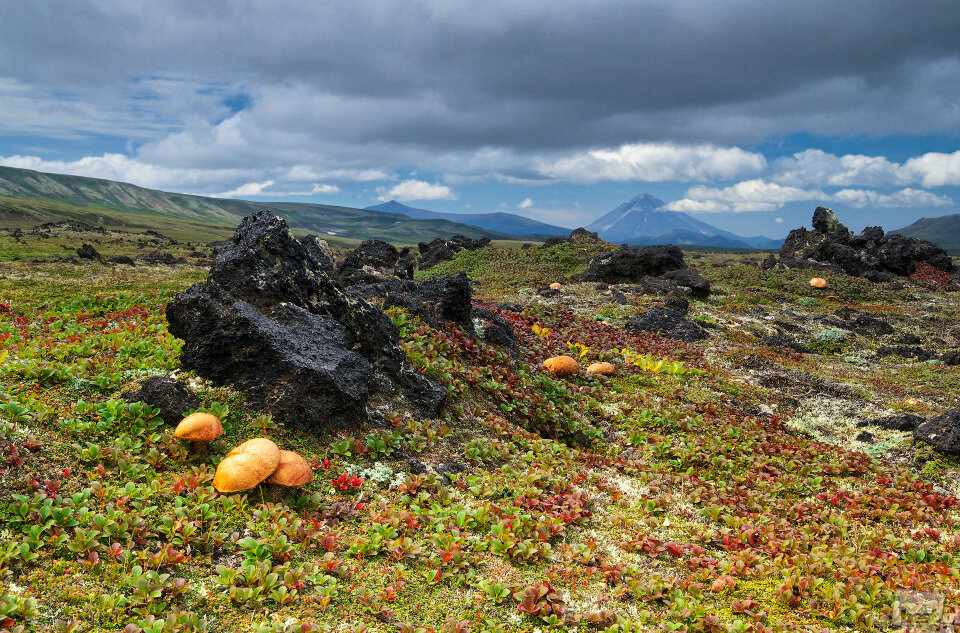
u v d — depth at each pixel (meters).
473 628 6.20
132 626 5.24
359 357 11.27
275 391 10.00
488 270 51.47
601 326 25.89
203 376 10.59
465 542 7.72
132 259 68.44
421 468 9.80
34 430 8.08
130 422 8.89
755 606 6.98
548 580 7.11
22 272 42.78
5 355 10.63
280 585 6.37
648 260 42.56
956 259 80.88
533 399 13.99
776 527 9.46
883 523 10.27
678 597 7.04
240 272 11.96
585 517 9.20
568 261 52.00
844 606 6.94
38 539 6.17
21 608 5.20
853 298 40.25
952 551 9.02
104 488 7.30
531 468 10.57
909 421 15.62
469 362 15.34
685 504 10.46
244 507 7.60
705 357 23.27
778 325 31.00
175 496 7.57
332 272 38.66
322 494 8.42
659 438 13.48
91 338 13.16
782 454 13.52
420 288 18.22
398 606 6.42
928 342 29.12
